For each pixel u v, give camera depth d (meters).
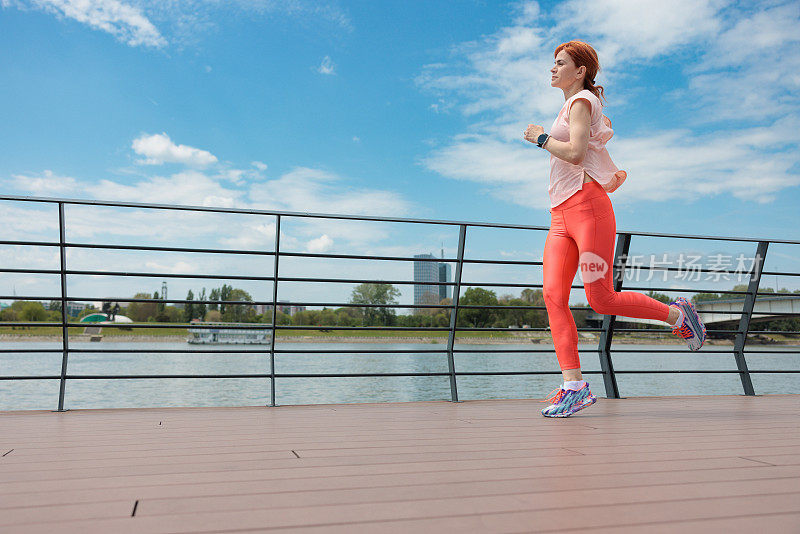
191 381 21.48
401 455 1.51
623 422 2.24
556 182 2.55
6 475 1.26
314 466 1.36
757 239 3.39
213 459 1.45
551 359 24.52
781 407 2.83
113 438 1.82
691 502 1.03
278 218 2.79
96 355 29.92
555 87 2.66
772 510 0.98
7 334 31.81
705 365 18.08
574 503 1.02
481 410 2.70
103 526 0.88
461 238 3.06
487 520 0.91
